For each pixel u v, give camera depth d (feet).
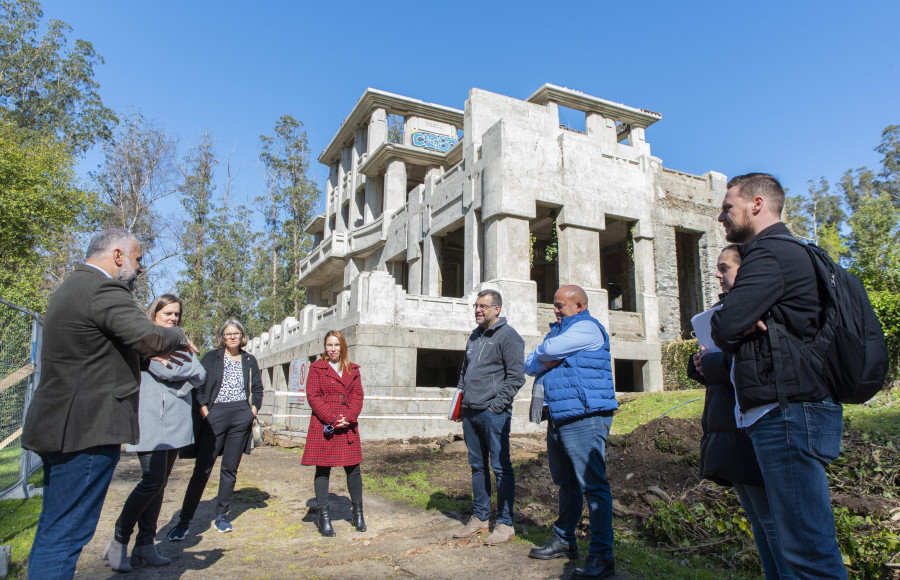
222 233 145.48
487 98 71.15
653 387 63.31
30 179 72.02
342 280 108.37
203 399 16.93
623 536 17.97
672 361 63.26
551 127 75.97
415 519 19.26
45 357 9.11
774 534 9.45
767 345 7.97
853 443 22.49
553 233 73.05
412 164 93.50
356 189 105.70
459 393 17.38
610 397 14.01
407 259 77.66
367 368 46.78
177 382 14.35
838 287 7.84
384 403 46.39
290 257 147.13
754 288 7.92
